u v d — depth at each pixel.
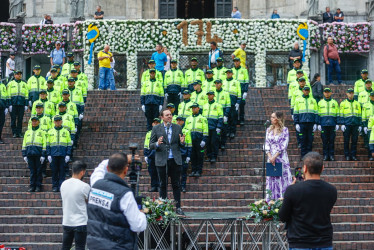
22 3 31.12
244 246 13.34
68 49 28.95
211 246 13.43
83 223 11.16
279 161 13.84
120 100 22.28
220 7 33.31
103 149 19.00
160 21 28.20
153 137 14.23
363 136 19.25
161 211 12.07
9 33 29.27
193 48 28.08
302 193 7.93
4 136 20.27
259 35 27.98
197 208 15.65
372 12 29.17
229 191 16.64
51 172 17.83
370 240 14.12
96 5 32.12
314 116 18.05
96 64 28.33
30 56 29.66
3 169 17.91
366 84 19.42
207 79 19.33
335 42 28.66
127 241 7.78
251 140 19.06
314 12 29.36
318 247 7.87
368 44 28.78
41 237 14.27
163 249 12.70
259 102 21.97
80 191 11.15
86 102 22.12
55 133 16.70
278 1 32.38
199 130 16.91
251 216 12.06
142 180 17.16
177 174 14.02
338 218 14.81
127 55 28.09
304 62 27.83
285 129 13.90
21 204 15.81
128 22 28.20
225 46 27.98
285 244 12.88
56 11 31.73
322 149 18.94
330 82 25.86
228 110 18.19
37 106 17.81
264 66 27.91
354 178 17.05
